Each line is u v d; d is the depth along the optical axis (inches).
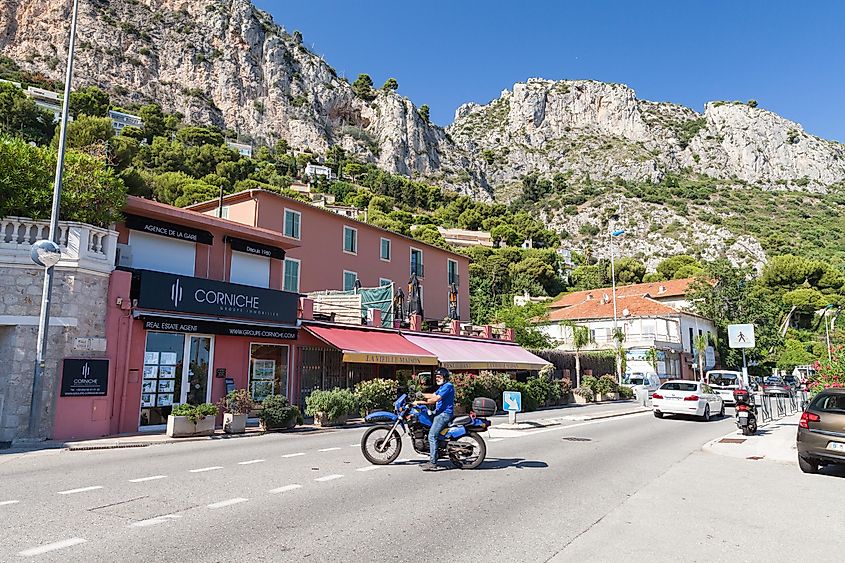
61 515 266.4
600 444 597.6
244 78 6318.9
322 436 640.4
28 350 564.4
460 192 7214.6
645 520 278.2
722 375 1253.1
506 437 655.8
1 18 5078.7
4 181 584.1
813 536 254.4
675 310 2182.6
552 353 1496.1
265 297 799.1
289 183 4542.3
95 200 664.4
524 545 231.8
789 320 3373.5
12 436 546.9
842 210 7042.3
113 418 616.7
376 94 7696.9
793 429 791.7
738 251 5270.7
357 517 270.8
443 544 230.2
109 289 623.2
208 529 245.4
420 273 1584.6
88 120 2145.7
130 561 202.5
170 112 5497.1
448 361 995.9
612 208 6628.9
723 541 244.2
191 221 837.8
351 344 853.8
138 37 5753.0
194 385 719.7
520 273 3737.7
